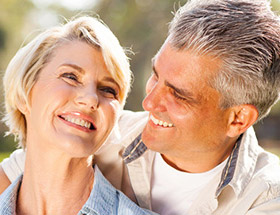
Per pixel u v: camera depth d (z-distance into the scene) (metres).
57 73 2.14
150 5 14.77
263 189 2.37
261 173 2.45
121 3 15.20
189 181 2.54
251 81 2.31
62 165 2.17
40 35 2.25
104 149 2.67
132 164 2.59
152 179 2.63
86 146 2.12
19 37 18.48
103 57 2.19
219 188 2.41
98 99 2.15
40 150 2.17
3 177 2.74
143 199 2.56
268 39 2.32
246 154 2.50
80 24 2.22
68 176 2.20
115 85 2.26
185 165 2.53
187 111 2.29
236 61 2.24
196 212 2.46
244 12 2.29
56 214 2.22
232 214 2.41
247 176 2.45
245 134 2.57
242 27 2.26
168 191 2.58
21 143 2.44
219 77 2.25
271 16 2.35
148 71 14.67
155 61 2.38
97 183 2.27
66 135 2.10
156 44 14.44
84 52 2.17
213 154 2.46
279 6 9.15
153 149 2.42
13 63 2.28
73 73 2.14
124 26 14.99
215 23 2.23
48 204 2.22
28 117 2.26
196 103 2.28
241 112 2.40
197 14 2.26
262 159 2.58
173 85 2.27
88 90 2.13
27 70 2.21
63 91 2.10
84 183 2.26
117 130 2.54
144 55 14.60
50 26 2.29
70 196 2.23
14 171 2.71
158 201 2.59
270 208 2.31
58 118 2.12
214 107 2.31
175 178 2.57
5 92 2.35
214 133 2.38
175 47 2.27
